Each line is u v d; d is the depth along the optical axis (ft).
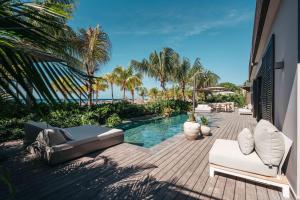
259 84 26.99
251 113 44.60
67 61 4.57
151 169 11.31
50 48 4.39
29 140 14.75
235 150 10.26
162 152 14.53
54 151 11.78
